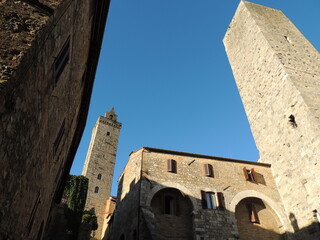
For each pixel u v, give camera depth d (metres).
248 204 19.38
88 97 14.78
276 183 20.23
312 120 17.11
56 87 7.19
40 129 6.12
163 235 16.19
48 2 5.54
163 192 18.03
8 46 4.39
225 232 16.78
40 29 4.98
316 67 21.64
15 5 5.02
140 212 16.00
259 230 18.31
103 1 9.91
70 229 24.92
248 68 25.31
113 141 60.03
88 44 11.48
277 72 21.06
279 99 20.50
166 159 19.36
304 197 17.33
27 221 7.11
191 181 18.66
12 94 4.10
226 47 30.30
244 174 20.23
